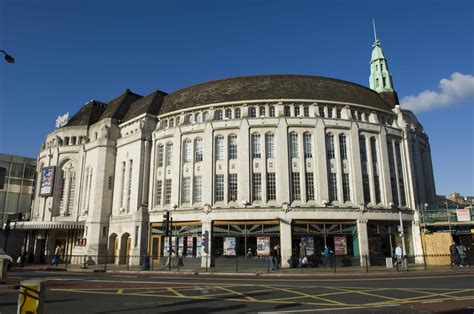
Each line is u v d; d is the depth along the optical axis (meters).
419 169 41.19
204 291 14.97
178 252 34.00
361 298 12.90
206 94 39.91
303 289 15.55
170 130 38.00
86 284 17.70
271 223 32.25
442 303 11.54
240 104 36.53
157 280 20.09
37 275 23.64
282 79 39.91
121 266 34.00
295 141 35.16
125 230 37.59
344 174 35.03
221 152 35.62
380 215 34.12
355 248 32.56
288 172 33.72
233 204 33.56
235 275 24.14
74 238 42.94
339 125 35.69
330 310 10.31
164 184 37.16
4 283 16.81
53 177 45.50
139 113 42.41
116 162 42.72
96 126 46.22
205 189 34.50
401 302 11.97
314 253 31.73
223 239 32.69
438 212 35.44
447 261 32.91
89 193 42.78
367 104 38.72
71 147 46.31
